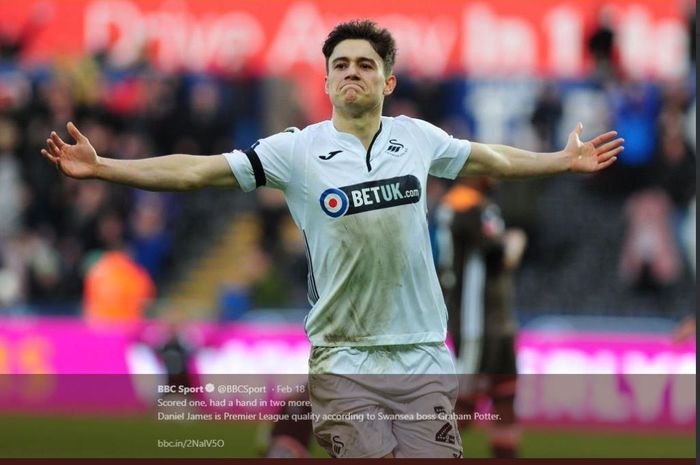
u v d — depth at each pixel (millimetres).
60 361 44344
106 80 59656
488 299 29125
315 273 17781
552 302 57531
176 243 59250
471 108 58719
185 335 43312
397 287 17531
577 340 42094
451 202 29312
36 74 59625
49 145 16750
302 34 59344
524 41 59156
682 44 59094
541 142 58406
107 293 48812
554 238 58688
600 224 59250
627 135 59031
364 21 17875
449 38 59094
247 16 59688
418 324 17734
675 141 58969
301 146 17625
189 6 59719
